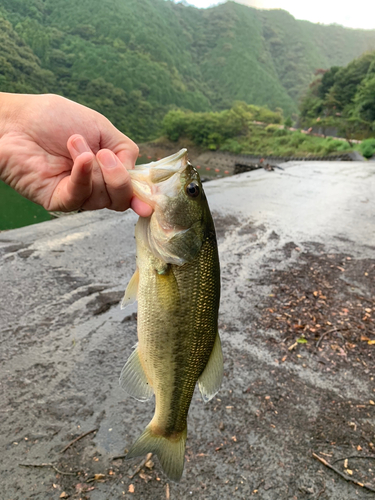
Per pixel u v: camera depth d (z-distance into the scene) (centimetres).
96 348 357
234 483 239
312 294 493
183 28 14650
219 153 6850
